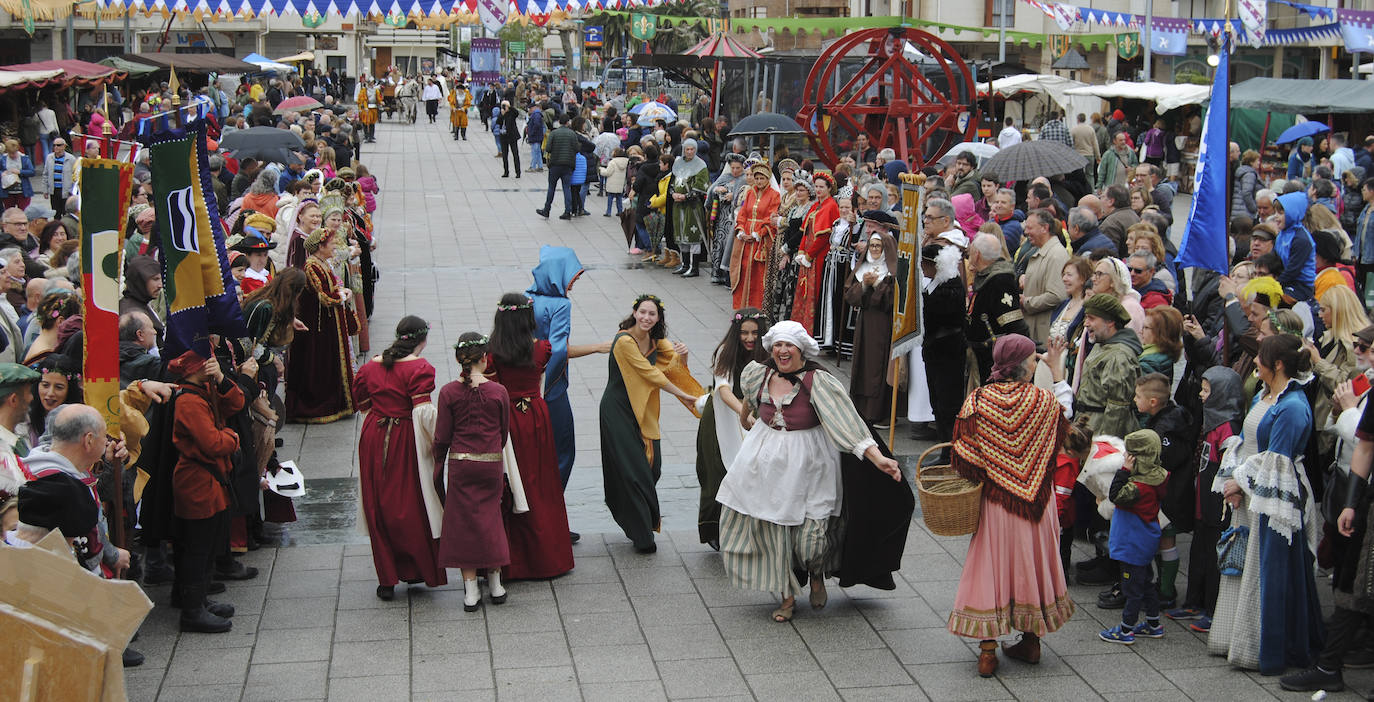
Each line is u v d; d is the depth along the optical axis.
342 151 24.72
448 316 13.84
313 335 10.09
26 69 25.20
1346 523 5.56
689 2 54.25
